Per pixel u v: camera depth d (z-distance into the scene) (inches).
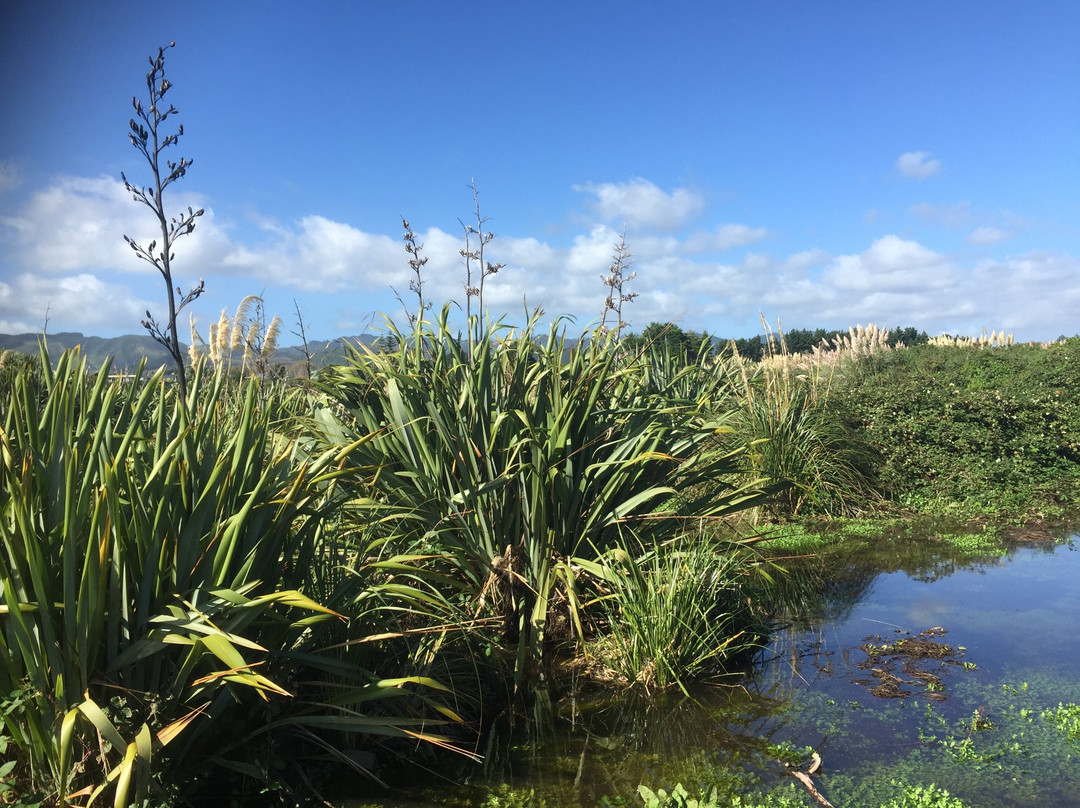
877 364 601.3
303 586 150.4
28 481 117.0
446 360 220.8
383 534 207.2
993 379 566.6
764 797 138.2
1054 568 294.5
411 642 175.6
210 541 127.7
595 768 150.7
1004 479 414.3
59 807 109.1
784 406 394.3
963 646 212.4
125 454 124.7
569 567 195.3
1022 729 162.2
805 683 189.9
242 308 265.0
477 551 199.9
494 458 204.5
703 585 206.5
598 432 219.6
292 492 132.8
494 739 162.7
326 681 148.1
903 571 293.3
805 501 381.7
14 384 138.9
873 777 144.3
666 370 275.4
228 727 131.8
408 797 139.4
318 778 142.0
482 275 226.4
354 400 217.0
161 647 113.7
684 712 174.4
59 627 113.6
